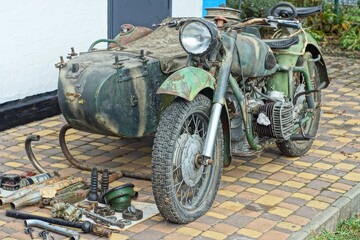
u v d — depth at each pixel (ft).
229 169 20.54
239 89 18.25
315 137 22.99
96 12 27.12
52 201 17.22
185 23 16.61
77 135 23.30
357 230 17.97
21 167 20.39
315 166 21.08
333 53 38.29
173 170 16.39
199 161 16.98
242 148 19.25
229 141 18.22
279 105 18.92
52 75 25.70
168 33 20.70
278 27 20.36
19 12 24.16
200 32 16.51
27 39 24.58
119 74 17.28
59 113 25.88
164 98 18.42
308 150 22.20
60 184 17.97
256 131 19.17
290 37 20.54
